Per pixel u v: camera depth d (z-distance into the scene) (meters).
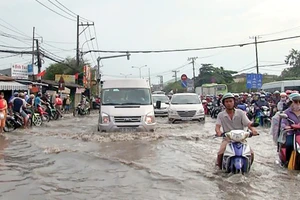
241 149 6.70
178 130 14.88
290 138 7.34
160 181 6.41
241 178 6.43
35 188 6.02
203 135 12.82
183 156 8.82
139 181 6.43
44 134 13.75
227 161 6.71
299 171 7.06
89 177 6.75
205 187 5.98
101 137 12.13
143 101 13.95
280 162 7.77
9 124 15.35
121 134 12.63
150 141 11.40
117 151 9.59
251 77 40.38
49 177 6.77
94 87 53.19
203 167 7.48
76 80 39.31
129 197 5.50
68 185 6.20
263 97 17.06
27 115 16.42
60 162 8.10
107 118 13.00
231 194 5.59
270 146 10.57
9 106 16.31
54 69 50.69
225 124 7.17
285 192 5.70
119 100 13.96
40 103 19.91
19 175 6.92
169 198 5.42
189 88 50.66
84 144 10.91
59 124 19.00
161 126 16.77
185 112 18.83
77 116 27.45
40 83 28.00
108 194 5.66
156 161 8.20
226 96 7.04
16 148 10.34
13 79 23.98
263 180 6.39
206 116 25.70
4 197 5.52
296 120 7.40
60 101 24.48
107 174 6.97
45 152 9.43
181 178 6.57
